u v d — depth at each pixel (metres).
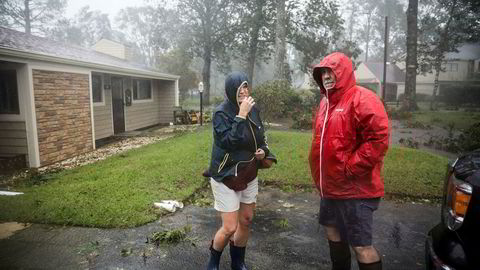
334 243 2.52
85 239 3.48
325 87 2.26
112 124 12.48
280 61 19.44
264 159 2.70
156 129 14.41
